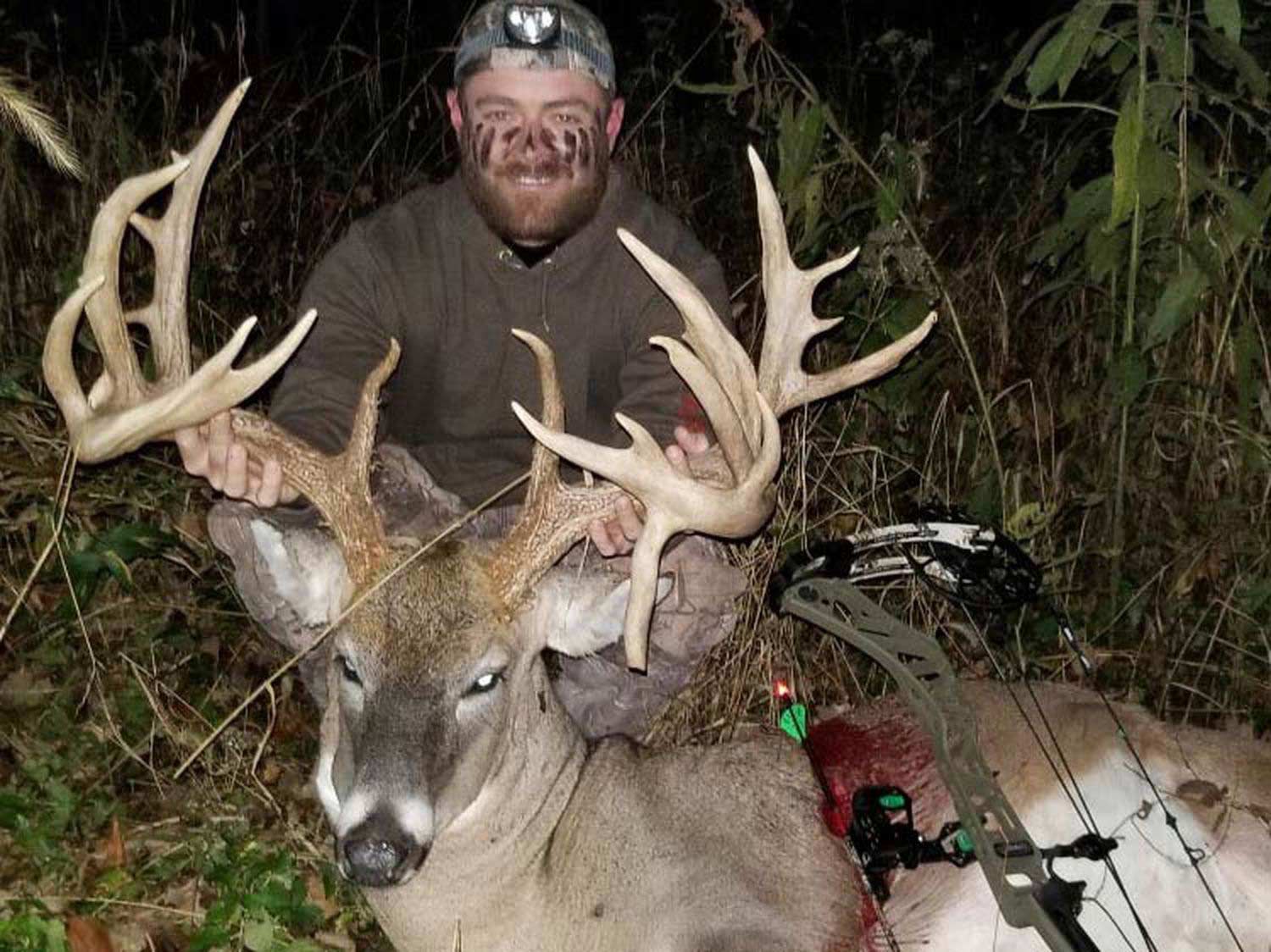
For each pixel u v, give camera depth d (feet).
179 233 3.39
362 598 3.33
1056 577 4.72
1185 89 4.30
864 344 4.78
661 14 7.93
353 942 3.72
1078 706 3.65
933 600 4.55
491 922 3.50
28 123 3.36
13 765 4.16
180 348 3.39
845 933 3.51
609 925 3.49
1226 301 4.72
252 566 3.76
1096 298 5.60
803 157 4.66
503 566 3.39
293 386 3.93
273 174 6.48
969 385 5.18
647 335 4.01
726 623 4.06
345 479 3.42
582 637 3.50
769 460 3.27
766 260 3.58
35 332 5.43
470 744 3.32
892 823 3.37
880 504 4.83
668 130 7.22
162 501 4.65
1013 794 3.52
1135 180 4.12
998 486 4.80
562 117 3.88
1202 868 3.49
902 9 9.15
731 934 3.43
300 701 4.51
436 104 7.18
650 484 3.25
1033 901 3.18
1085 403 5.06
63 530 4.44
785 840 3.57
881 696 4.11
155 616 4.55
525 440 4.13
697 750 3.69
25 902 3.52
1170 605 4.71
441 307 4.02
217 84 6.75
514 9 3.85
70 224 5.98
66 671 4.40
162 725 4.27
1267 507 4.85
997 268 5.82
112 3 8.22
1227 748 3.62
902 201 4.82
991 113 7.64
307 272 6.08
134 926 3.64
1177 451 4.98
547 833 3.49
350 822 3.15
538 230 3.92
